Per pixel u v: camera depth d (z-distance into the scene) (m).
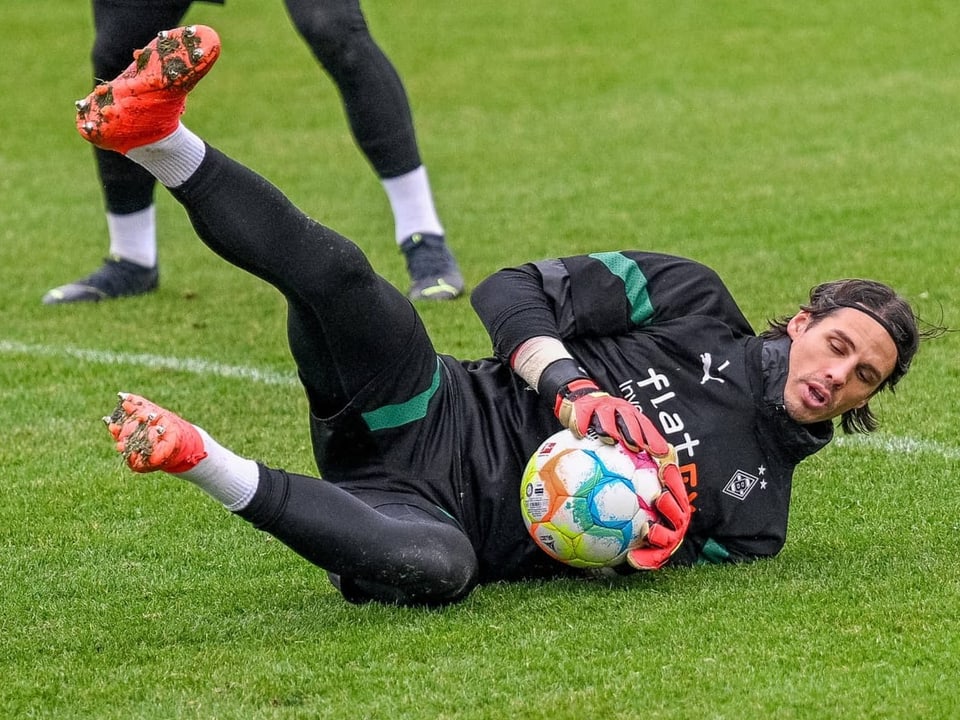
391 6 57.59
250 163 37.28
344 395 12.75
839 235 27.36
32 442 18.22
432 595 12.07
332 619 12.20
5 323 24.11
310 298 12.23
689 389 13.16
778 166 33.62
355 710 10.34
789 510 14.91
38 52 51.66
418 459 12.91
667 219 29.39
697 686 10.45
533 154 36.69
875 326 12.81
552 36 51.88
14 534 15.05
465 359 21.20
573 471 12.30
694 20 52.88
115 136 11.59
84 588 13.48
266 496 11.48
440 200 32.19
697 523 13.08
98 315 24.53
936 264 25.06
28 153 39.16
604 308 13.45
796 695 10.25
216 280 26.92
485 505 12.95
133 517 15.54
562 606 12.20
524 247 27.84
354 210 32.00
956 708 10.01
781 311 22.80
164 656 11.60
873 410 18.33
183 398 19.94
